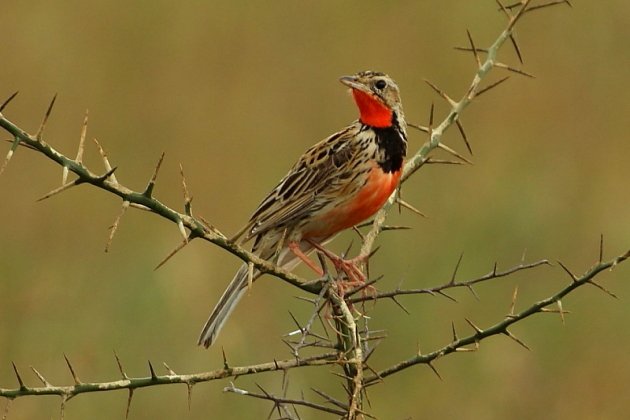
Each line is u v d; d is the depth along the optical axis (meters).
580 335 11.80
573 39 15.75
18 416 10.62
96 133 14.22
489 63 8.29
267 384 10.65
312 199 8.84
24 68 14.98
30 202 13.22
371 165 8.90
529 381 11.35
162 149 14.00
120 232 12.95
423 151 8.30
